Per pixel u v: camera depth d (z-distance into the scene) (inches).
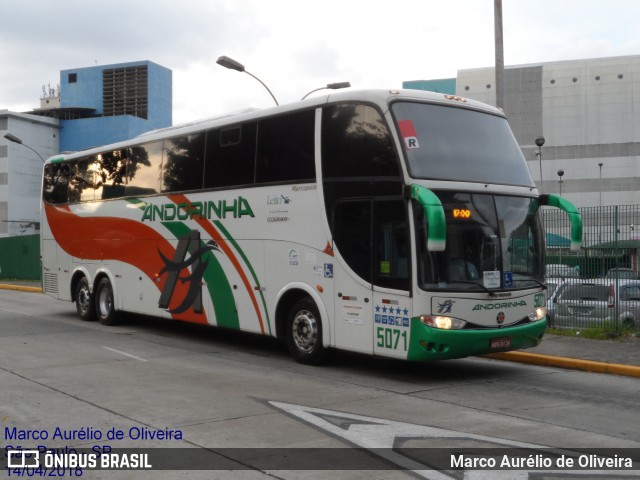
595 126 2925.7
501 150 429.1
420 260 376.5
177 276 549.0
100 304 656.4
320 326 433.1
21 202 3408.0
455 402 343.0
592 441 270.4
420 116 401.7
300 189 445.1
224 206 505.0
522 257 418.3
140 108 3848.4
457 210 391.2
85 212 672.4
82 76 3873.0
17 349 495.2
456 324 381.4
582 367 454.0
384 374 422.3
